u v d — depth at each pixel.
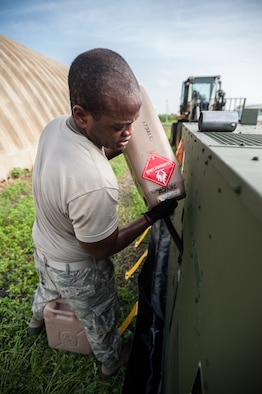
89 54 0.83
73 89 0.87
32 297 2.41
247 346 0.42
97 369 1.81
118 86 0.81
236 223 0.52
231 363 0.48
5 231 3.53
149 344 1.94
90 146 1.00
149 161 1.25
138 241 3.41
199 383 0.68
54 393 1.65
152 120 1.28
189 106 9.94
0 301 2.34
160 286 2.47
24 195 5.26
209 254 0.75
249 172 0.52
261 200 0.37
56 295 1.70
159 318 2.12
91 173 0.96
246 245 0.46
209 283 0.71
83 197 0.97
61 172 0.98
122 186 6.05
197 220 1.03
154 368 1.78
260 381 0.37
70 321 1.74
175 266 1.85
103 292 1.47
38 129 7.71
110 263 1.52
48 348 1.93
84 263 1.34
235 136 1.40
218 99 8.53
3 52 8.37
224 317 0.54
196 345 0.78
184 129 2.42
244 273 0.46
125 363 1.87
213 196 0.77
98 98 0.82
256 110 2.73
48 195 1.06
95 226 1.04
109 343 1.62
